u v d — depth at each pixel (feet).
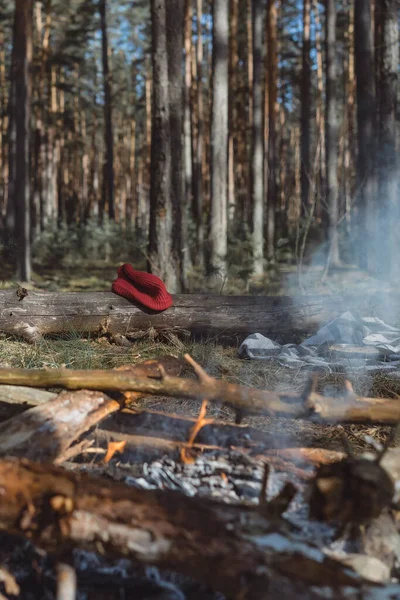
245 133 53.16
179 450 5.78
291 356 9.65
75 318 10.38
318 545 4.33
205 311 10.62
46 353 9.61
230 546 3.65
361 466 4.27
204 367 9.14
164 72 14.69
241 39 45.34
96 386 6.00
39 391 6.52
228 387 5.77
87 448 5.82
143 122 80.69
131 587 4.30
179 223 14.88
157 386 5.84
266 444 6.07
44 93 56.90
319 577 3.49
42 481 3.90
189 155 37.29
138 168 76.43
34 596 4.16
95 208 65.57
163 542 3.70
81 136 73.15
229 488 5.29
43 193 50.37
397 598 3.56
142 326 10.50
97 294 10.53
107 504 3.86
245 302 10.80
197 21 41.24
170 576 4.40
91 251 35.81
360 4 23.82
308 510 4.74
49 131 55.01
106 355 9.55
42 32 49.73
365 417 5.65
